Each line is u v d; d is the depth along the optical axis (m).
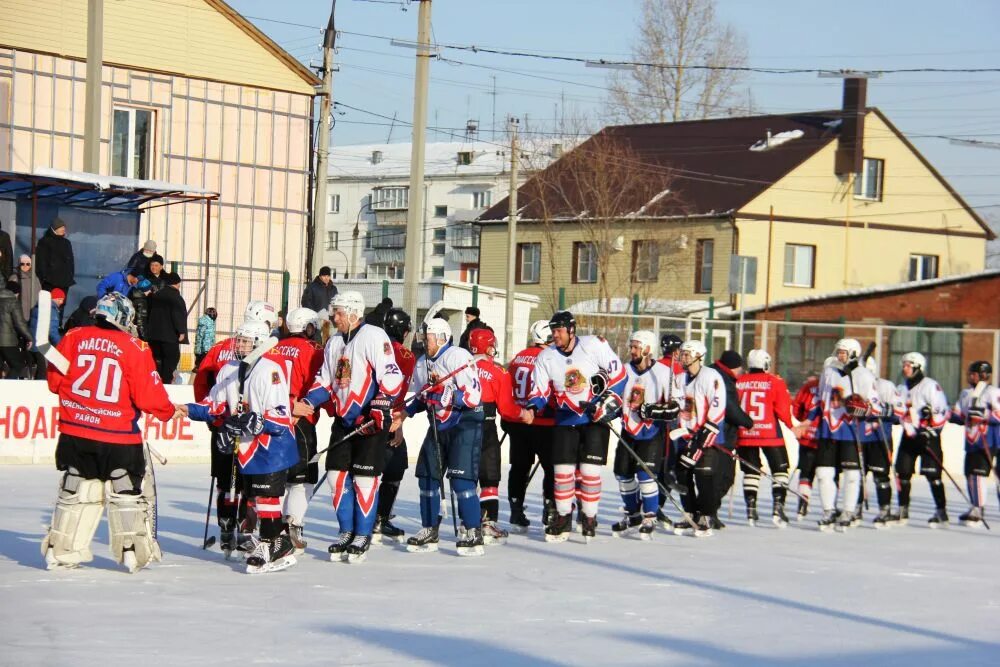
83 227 19.48
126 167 24.09
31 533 9.09
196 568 7.95
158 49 24.27
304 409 8.23
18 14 22.59
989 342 25.50
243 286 25.44
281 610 6.63
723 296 41.06
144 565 7.62
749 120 46.09
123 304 7.50
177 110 24.58
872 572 9.17
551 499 10.66
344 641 5.91
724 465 11.16
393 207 71.88
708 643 6.24
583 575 8.35
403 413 8.55
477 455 9.14
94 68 17.91
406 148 75.88
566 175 45.41
